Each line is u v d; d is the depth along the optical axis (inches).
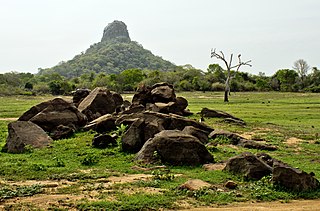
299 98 2578.7
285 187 460.1
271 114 1430.9
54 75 4808.1
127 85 3368.6
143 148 630.5
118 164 600.4
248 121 1195.3
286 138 872.3
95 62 7534.5
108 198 410.0
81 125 924.6
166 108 1019.3
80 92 1216.2
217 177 509.7
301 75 4436.5
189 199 412.8
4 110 1611.7
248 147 748.6
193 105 1918.1
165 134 625.6
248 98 2586.1
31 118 866.1
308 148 753.6
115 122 842.8
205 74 4281.5
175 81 3690.9
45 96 2982.3
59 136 822.5
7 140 741.3
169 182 483.8
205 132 789.2
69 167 573.9
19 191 432.1
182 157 596.7
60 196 417.7
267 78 4372.5
